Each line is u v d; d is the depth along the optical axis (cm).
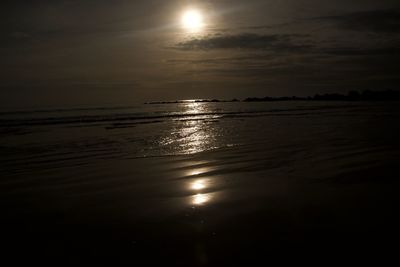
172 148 1609
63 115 3859
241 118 3269
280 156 1368
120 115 3838
